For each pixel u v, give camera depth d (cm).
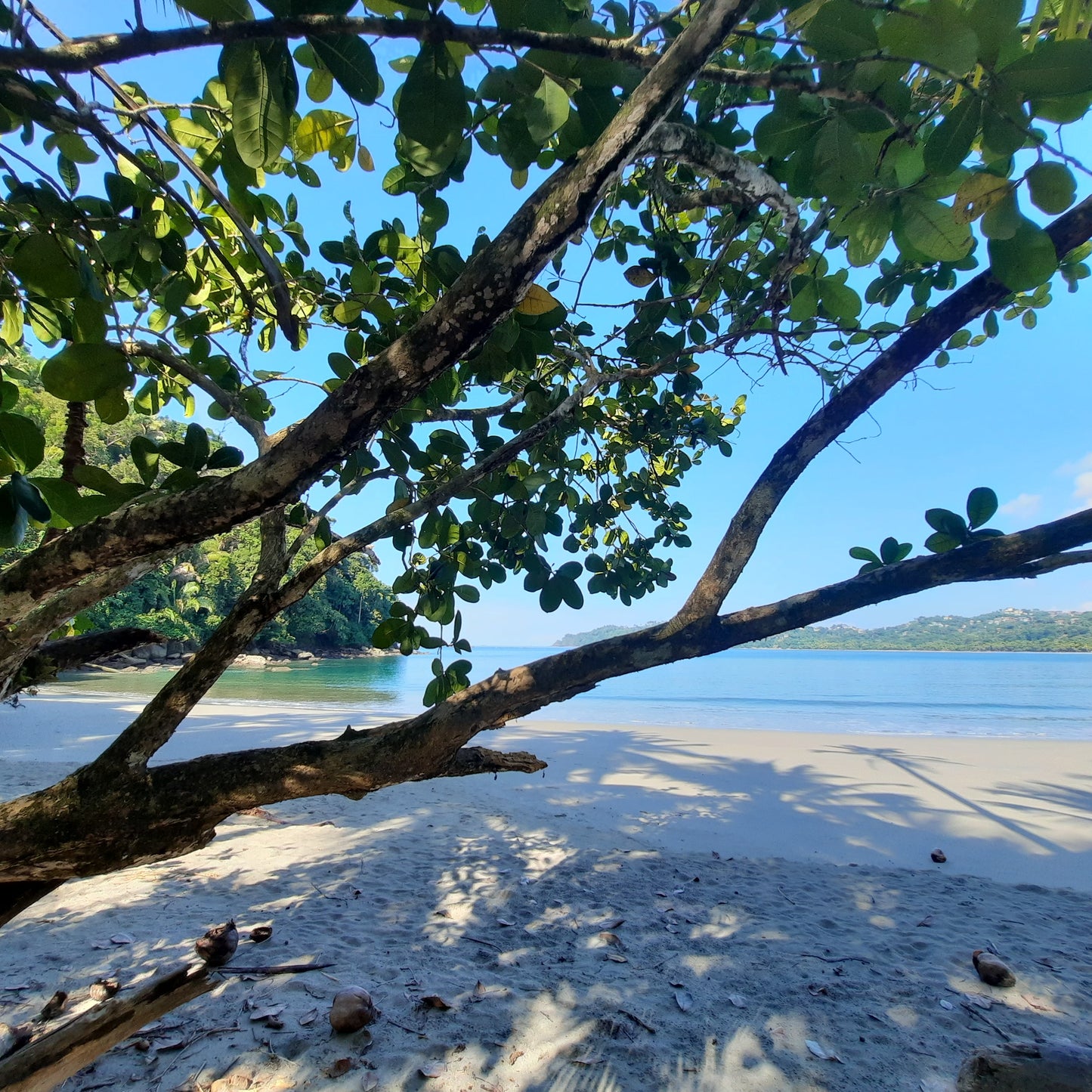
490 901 477
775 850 614
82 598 150
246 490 106
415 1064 285
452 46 151
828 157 131
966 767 964
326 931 419
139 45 96
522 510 259
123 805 131
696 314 308
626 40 104
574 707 2447
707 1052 299
